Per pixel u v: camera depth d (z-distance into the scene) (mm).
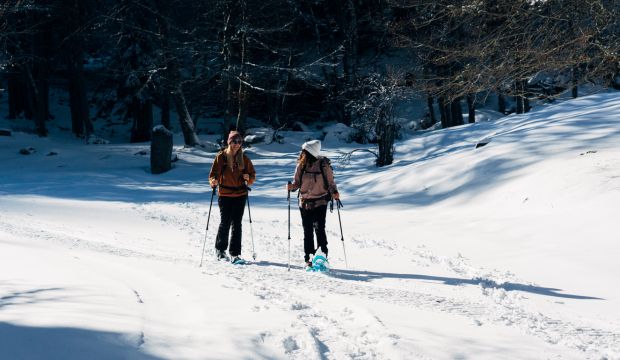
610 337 4148
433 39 15836
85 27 34688
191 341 2941
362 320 4035
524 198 11336
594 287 5953
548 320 4652
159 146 24766
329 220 12453
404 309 4727
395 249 8766
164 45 32219
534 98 12742
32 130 41500
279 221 12438
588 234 8203
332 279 6410
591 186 10320
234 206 7754
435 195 14492
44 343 2572
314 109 47469
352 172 23000
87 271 5484
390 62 38062
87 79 52719
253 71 35156
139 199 17281
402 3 17531
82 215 12789
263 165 26094
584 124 16344
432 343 3455
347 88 37969
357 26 39719
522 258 7543
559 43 11336
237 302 4254
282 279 6156
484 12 11969
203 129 44406
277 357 2891
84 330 2861
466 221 10805
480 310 4961
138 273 5797
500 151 15352
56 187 20109
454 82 13156
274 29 31422
